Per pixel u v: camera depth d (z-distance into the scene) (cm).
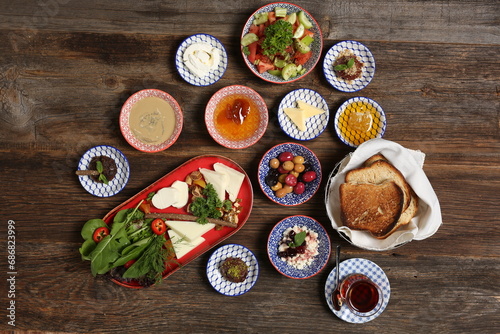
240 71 95
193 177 92
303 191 92
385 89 96
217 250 92
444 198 96
